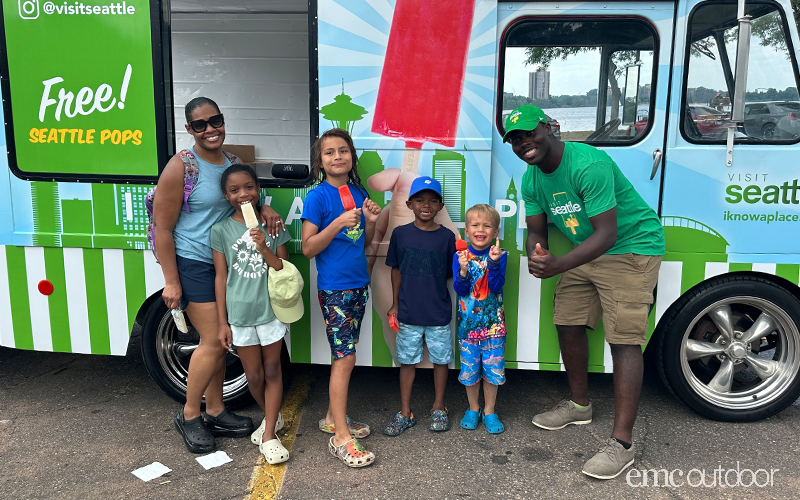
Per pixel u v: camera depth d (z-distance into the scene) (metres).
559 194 2.61
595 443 2.90
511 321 3.07
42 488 2.51
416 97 2.89
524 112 2.42
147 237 3.04
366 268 2.79
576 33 2.86
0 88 3.04
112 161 3.03
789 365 3.05
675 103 2.86
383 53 2.87
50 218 3.11
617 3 2.81
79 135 3.03
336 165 2.63
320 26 2.87
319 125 2.95
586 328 3.04
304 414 3.22
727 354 3.08
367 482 2.55
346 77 2.90
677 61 2.83
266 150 5.53
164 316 3.15
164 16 2.92
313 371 3.81
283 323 2.68
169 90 2.99
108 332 3.19
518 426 3.08
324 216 2.66
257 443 2.88
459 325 2.96
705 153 2.87
